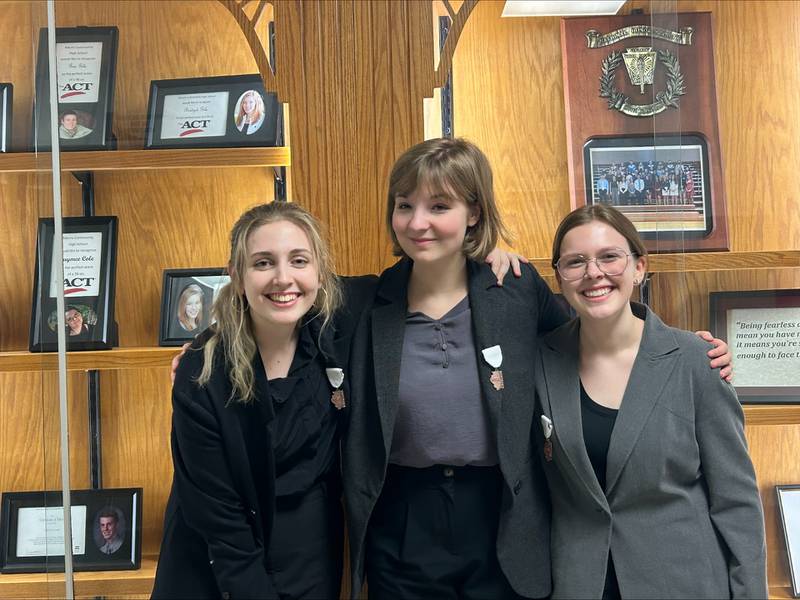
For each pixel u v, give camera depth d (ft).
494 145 5.42
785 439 5.41
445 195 4.14
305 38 5.17
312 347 4.25
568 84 5.48
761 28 5.51
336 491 4.46
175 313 5.42
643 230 5.43
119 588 5.23
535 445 4.39
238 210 5.52
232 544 3.90
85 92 5.42
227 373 4.02
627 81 5.49
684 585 3.92
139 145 5.39
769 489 5.38
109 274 5.38
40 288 5.33
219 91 5.39
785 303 5.36
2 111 5.34
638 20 5.50
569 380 4.25
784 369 5.31
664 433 4.01
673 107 5.48
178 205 5.54
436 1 5.30
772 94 5.50
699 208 5.45
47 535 5.22
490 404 4.10
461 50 5.37
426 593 4.15
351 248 5.16
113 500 5.37
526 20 5.45
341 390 4.30
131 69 5.42
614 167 5.47
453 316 4.31
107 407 5.44
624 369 4.21
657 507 4.05
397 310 4.34
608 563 4.09
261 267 4.06
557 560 4.19
